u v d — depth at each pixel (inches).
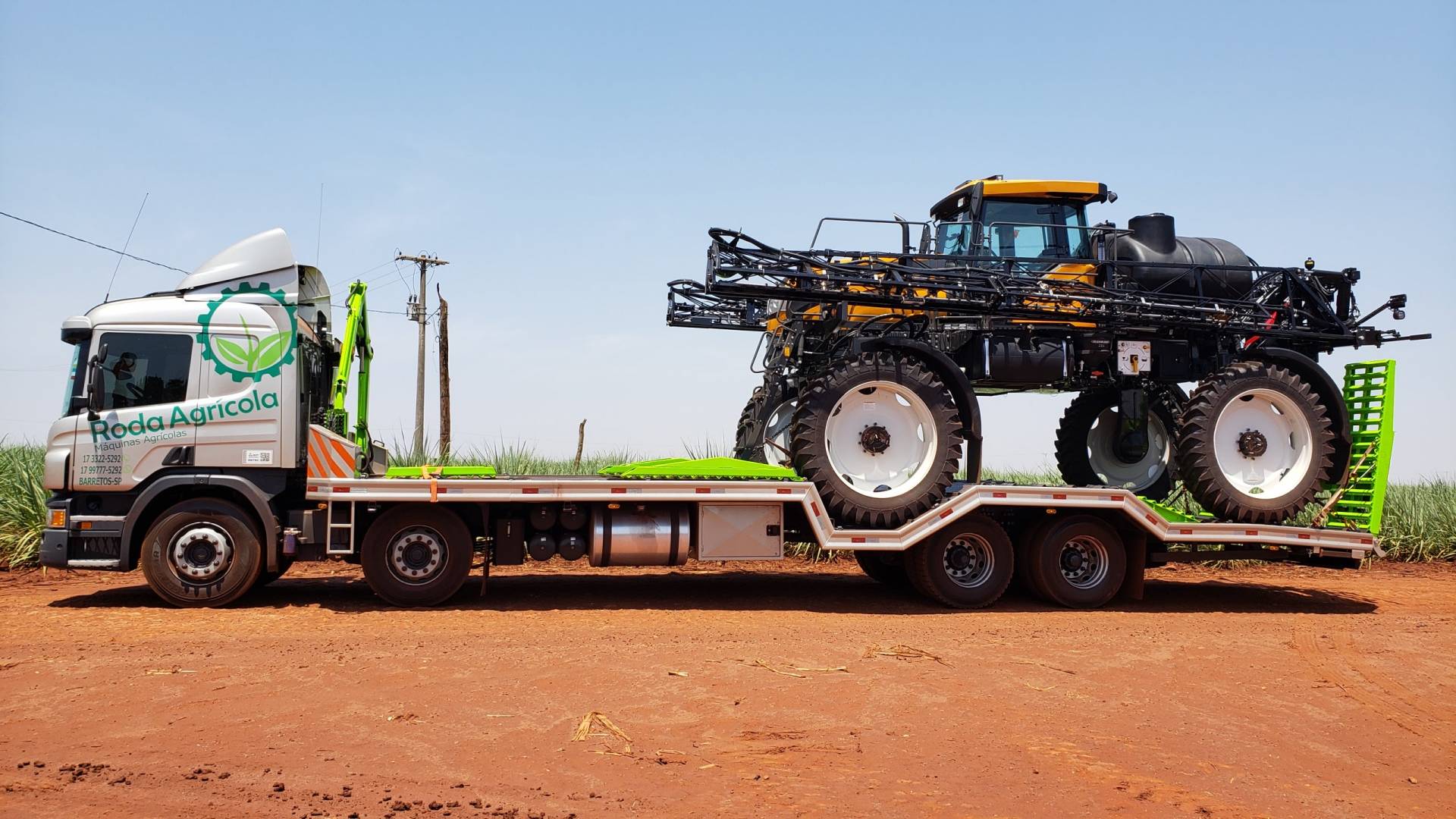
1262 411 431.2
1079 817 176.6
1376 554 422.3
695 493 378.6
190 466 366.6
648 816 170.6
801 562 548.4
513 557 383.6
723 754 203.3
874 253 394.6
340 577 468.4
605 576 494.0
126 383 366.3
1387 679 289.0
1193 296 426.9
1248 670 294.7
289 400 371.9
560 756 199.3
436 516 374.3
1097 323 416.8
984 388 446.0
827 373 391.5
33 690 240.1
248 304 374.3
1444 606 446.9
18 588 415.5
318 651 287.7
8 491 488.7
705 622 359.3
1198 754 213.8
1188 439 419.8
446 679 255.9
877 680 264.8
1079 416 509.0
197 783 179.9
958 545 406.3
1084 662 298.0
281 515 377.7
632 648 299.9
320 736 208.5
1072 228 430.9
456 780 184.5
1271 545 430.6
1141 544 419.5
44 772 184.4
